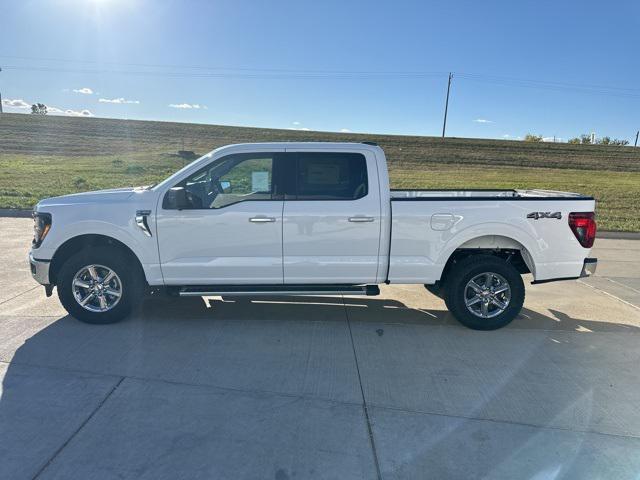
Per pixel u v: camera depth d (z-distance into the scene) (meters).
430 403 3.51
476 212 4.80
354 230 4.77
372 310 5.57
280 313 5.39
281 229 4.74
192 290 4.90
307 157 4.79
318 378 3.85
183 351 4.31
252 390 3.63
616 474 2.77
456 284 4.91
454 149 42.75
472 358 4.30
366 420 3.27
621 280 7.23
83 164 26.38
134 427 3.12
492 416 3.35
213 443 2.97
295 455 2.88
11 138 38.19
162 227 4.72
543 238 4.88
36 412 3.27
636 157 42.28
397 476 2.72
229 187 4.83
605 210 15.11
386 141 46.72
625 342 4.74
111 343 4.45
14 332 4.67
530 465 2.83
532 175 29.31
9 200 14.12
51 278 4.92
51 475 2.66
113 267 4.76
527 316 5.50
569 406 3.50
